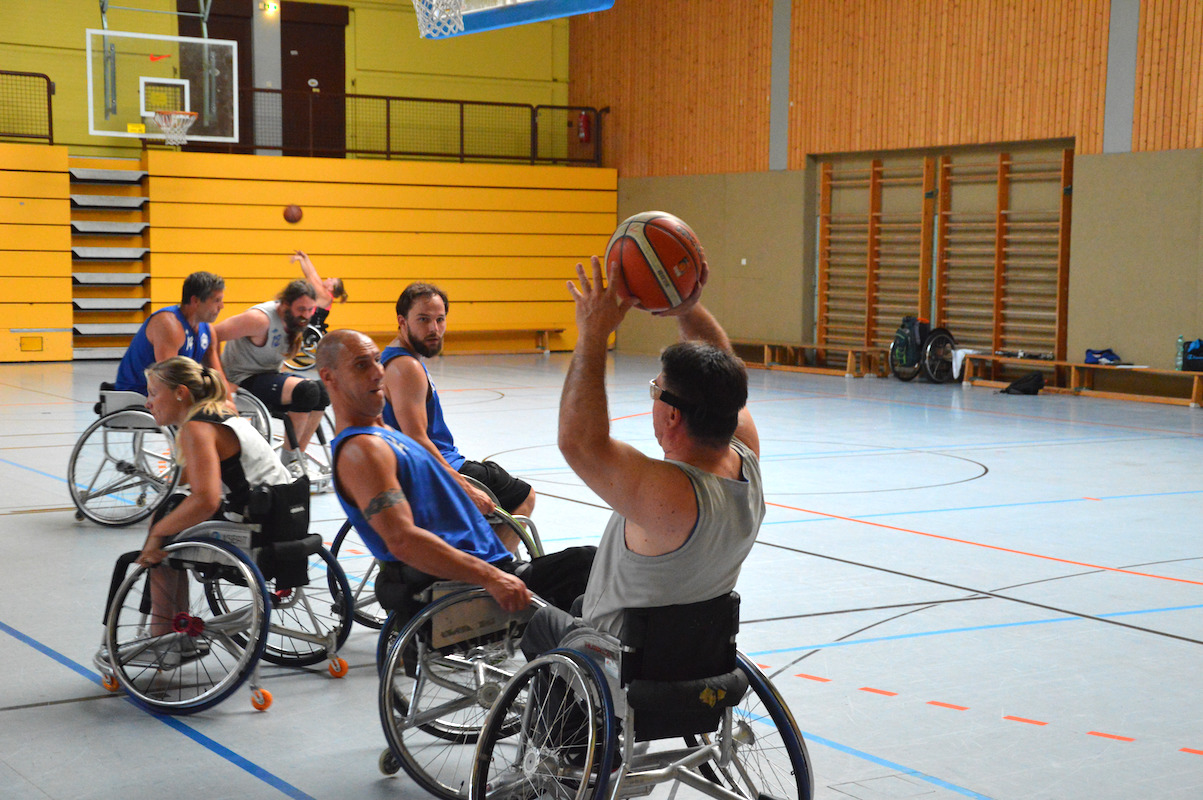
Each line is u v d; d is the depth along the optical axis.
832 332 16.61
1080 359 13.56
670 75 18.38
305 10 18.30
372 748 3.22
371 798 2.88
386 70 19.03
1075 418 11.23
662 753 2.56
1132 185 12.90
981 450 9.08
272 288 17.27
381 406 3.21
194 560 3.53
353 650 4.12
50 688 3.64
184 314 6.18
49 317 16.06
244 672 3.41
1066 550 5.71
